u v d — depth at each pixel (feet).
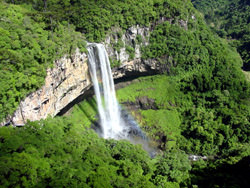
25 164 84.12
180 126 216.13
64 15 211.61
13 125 124.16
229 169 126.11
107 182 88.12
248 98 234.99
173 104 238.68
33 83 131.54
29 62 132.98
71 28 204.33
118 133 219.61
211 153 188.44
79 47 185.16
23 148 98.89
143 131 218.18
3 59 118.93
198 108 224.74
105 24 218.38
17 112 125.18
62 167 94.53
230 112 214.07
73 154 106.42
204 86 237.66
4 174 79.20
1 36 126.21
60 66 163.53
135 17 238.89
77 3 236.02
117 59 235.20
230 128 201.98
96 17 213.87
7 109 115.34
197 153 189.37
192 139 197.57
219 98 225.97
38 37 151.53
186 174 121.19
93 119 219.41
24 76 125.80
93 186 83.97
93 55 205.26
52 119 149.79
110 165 105.60
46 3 242.78
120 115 244.42
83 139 130.62
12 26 140.77
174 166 125.70
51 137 115.55
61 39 169.17
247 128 198.29
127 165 106.01
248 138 194.70
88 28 212.43
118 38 232.53
